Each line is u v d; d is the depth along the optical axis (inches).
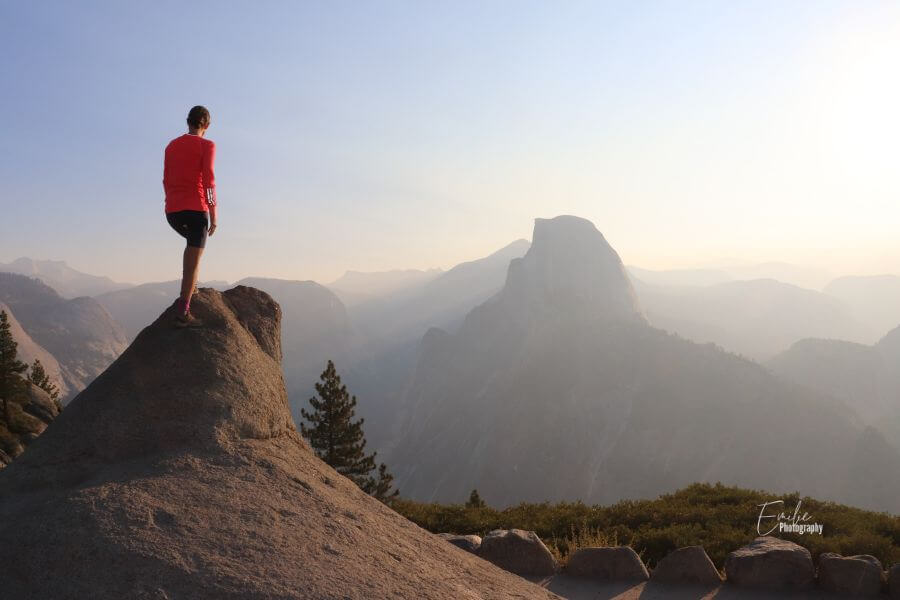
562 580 384.5
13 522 167.3
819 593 352.2
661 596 352.5
